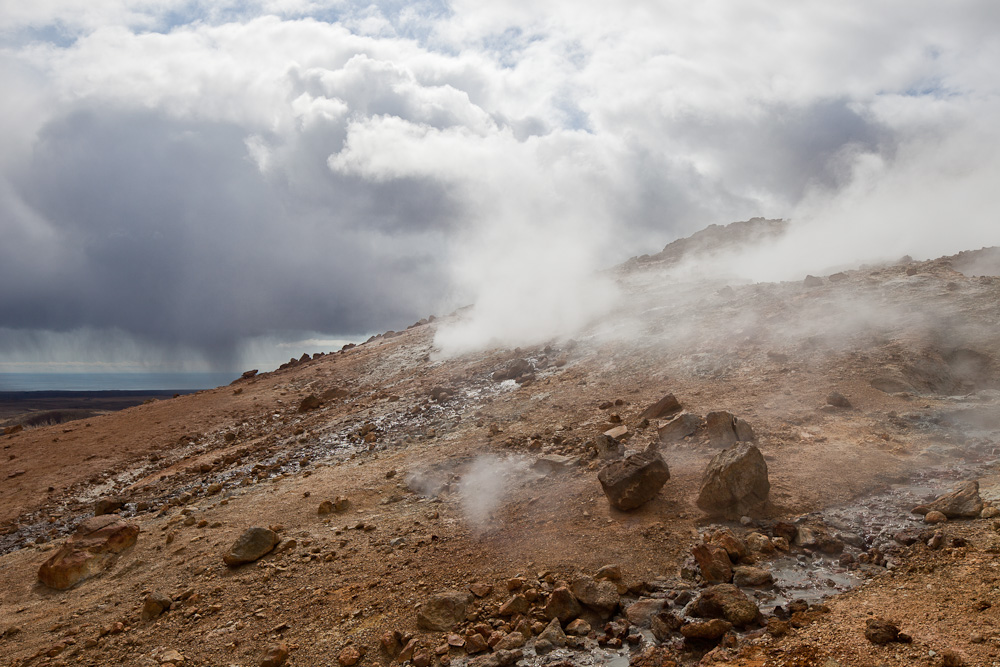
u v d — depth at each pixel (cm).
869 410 1292
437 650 693
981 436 1123
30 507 1919
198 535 1211
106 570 1145
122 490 1980
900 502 898
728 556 788
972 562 684
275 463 1827
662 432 1262
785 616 663
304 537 1095
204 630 837
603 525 934
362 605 827
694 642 645
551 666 639
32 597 1098
